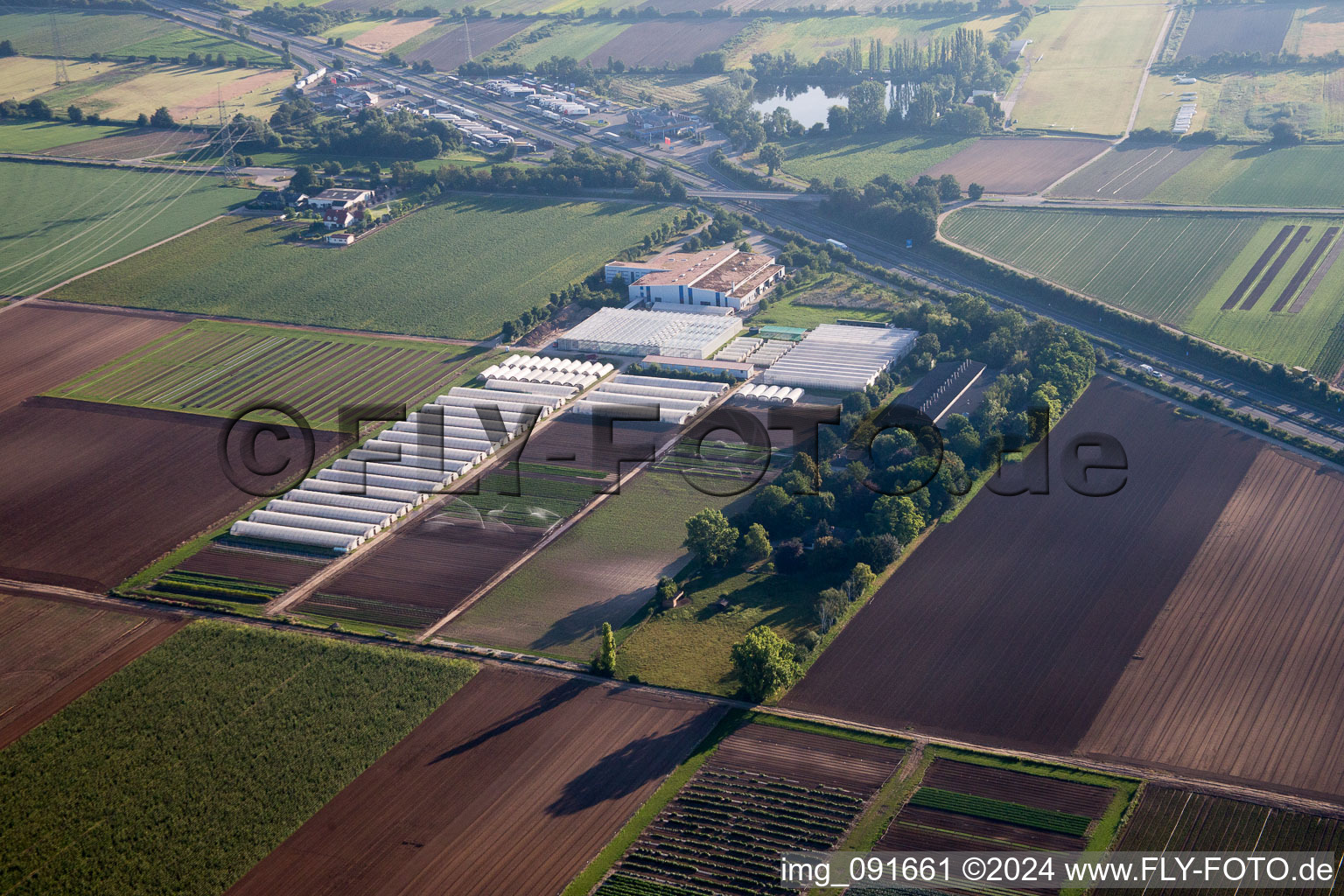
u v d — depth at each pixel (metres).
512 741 195.12
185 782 189.88
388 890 167.75
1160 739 189.75
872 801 180.25
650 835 175.75
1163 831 171.75
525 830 177.25
